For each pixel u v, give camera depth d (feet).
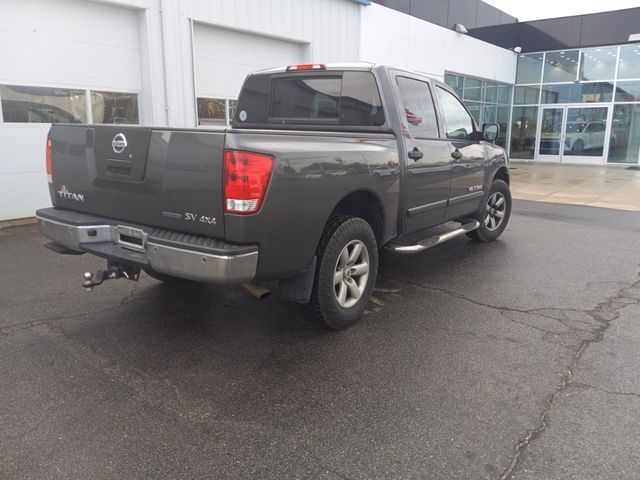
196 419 9.25
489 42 70.28
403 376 10.87
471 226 19.38
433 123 16.60
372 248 13.61
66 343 12.23
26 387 10.22
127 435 8.76
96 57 28.07
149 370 11.01
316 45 39.01
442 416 9.43
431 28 52.49
